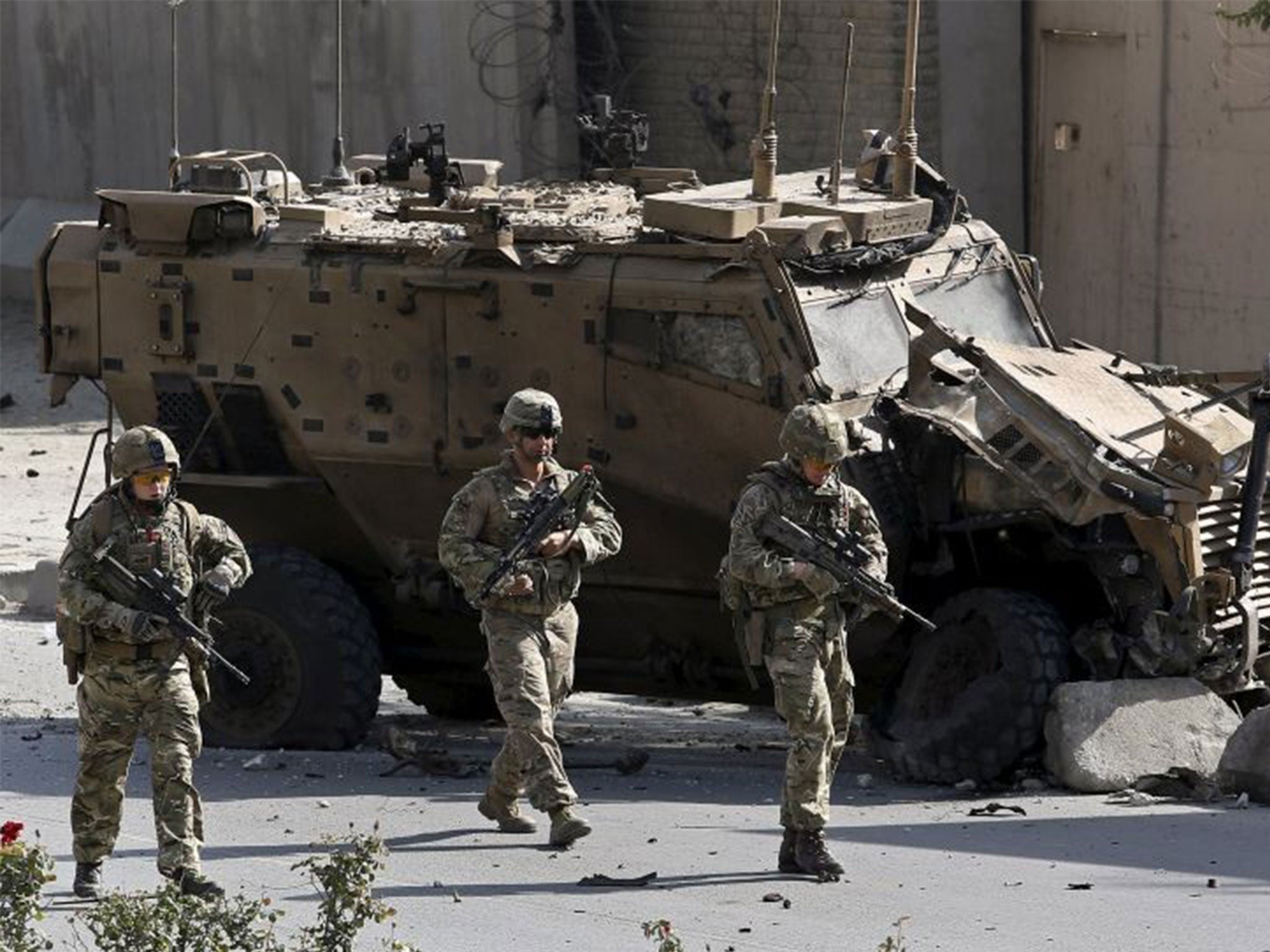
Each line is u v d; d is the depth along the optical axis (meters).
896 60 60.22
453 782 31.02
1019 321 34.94
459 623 34.59
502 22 65.44
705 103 64.50
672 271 31.52
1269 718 28.64
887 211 32.62
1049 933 22.16
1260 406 29.81
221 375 33.97
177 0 36.75
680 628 33.06
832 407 30.58
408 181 37.50
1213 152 56.16
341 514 34.19
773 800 29.70
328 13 69.62
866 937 22.08
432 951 21.66
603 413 32.00
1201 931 22.17
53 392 35.12
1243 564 29.88
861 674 32.66
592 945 21.84
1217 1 55.41
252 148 72.31
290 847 26.48
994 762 30.00
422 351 32.88
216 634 33.28
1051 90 60.34
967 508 30.73
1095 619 31.20
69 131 77.94
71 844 26.59
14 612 47.31
